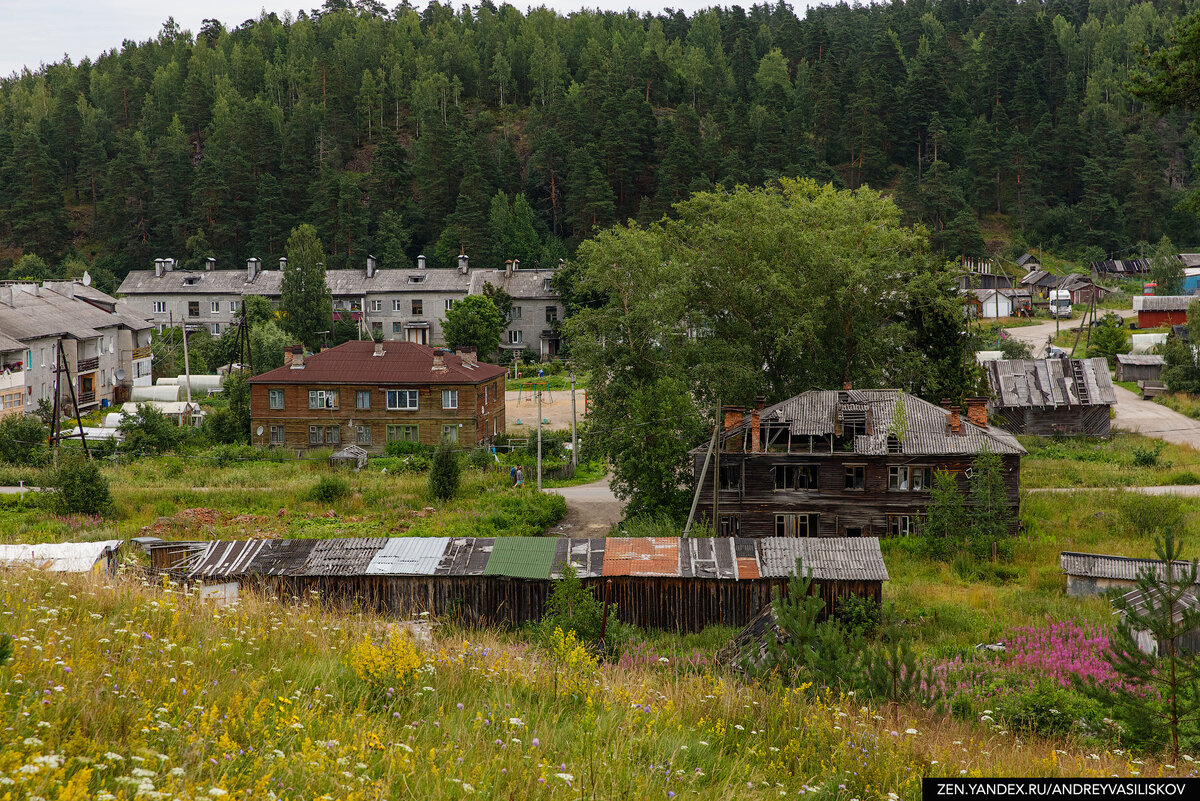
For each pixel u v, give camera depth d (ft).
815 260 202.69
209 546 112.98
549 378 353.31
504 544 113.09
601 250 196.44
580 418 280.72
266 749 30.17
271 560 108.58
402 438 241.55
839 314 207.31
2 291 282.36
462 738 35.37
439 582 106.01
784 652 61.72
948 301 211.00
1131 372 301.02
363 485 194.49
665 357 194.39
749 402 193.77
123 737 30.01
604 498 194.80
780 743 43.60
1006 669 86.58
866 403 167.84
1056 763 45.16
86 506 170.30
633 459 167.94
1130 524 159.33
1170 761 54.49
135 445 227.20
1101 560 128.57
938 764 42.98
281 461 227.20
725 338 206.28
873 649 64.23
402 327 411.95
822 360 207.21
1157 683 59.26
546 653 58.80
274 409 243.40
